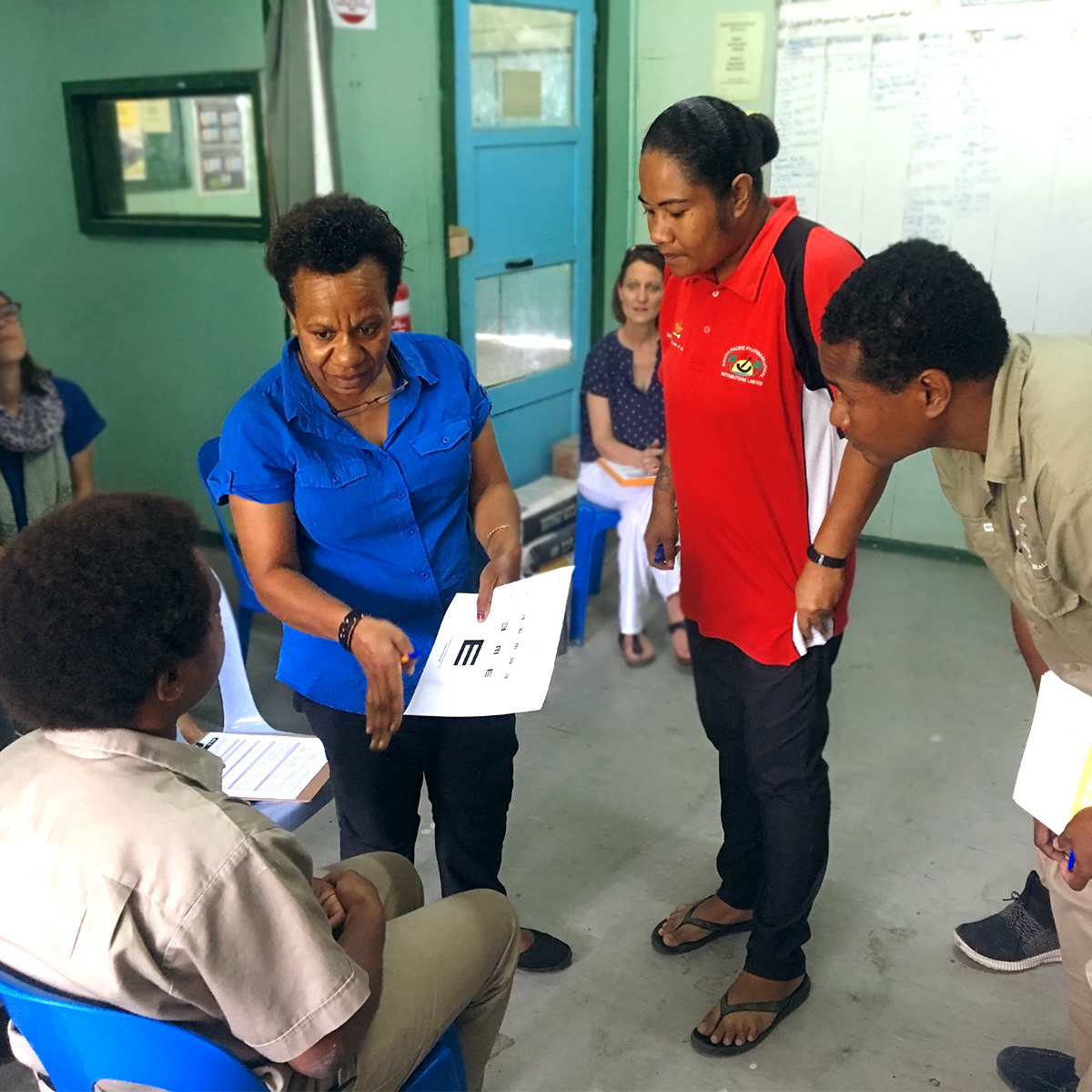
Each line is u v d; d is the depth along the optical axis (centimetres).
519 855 220
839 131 345
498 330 348
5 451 229
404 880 137
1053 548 108
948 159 334
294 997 91
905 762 252
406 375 139
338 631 129
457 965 121
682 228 141
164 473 288
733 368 148
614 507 298
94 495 96
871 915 202
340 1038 94
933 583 349
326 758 169
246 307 341
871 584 349
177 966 87
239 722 193
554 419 366
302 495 135
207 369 341
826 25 333
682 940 193
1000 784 242
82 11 343
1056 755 127
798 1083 165
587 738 264
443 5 297
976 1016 178
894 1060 169
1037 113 318
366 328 124
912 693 282
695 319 153
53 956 87
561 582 144
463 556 153
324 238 119
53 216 360
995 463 110
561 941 193
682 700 283
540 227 353
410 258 314
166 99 348
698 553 164
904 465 359
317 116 303
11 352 225
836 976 187
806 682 159
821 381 145
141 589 88
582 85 355
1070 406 104
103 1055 92
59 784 90
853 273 115
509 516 153
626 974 189
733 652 168
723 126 138
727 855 190
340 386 129
